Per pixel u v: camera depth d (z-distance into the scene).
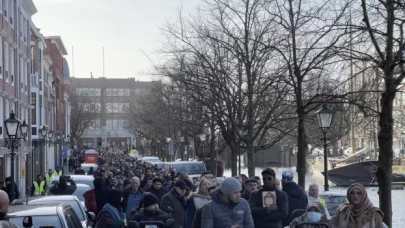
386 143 13.20
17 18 43.75
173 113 41.62
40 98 63.16
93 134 161.38
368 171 58.72
